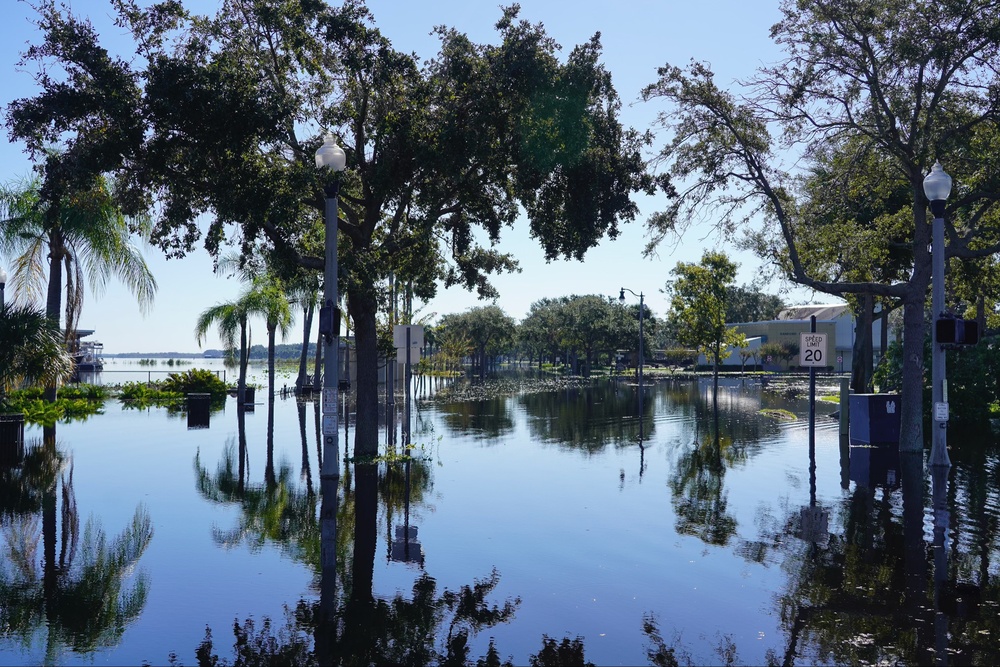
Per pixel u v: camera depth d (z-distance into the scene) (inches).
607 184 741.9
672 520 442.3
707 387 2187.5
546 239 804.0
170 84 584.4
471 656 246.2
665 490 538.3
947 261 946.7
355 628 272.1
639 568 345.4
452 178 696.4
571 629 270.5
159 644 256.2
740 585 319.6
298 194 619.2
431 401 1565.0
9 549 382.3
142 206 698.8
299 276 702.5
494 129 684.7
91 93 611.5
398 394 1824.6
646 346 4035.4
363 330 725.9
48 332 883.4
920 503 485.1
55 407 1175.6
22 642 257.3
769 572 337.7
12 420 754.2
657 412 1249.4
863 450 748.0
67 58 607.8
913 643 253.6
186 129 606.9
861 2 674.8
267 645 255.4
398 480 585.3
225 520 451.8
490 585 322.0
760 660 241.1
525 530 419.5
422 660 243.0
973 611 284.5
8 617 282.8
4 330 836.0
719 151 765.3
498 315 3752.5
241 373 1418.6
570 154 679.1
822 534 405.1
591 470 631.8
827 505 481.4
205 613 287.7
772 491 532.1
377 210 724.0
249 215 613.9
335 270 507.5
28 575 337.1
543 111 663.1
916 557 358.6
